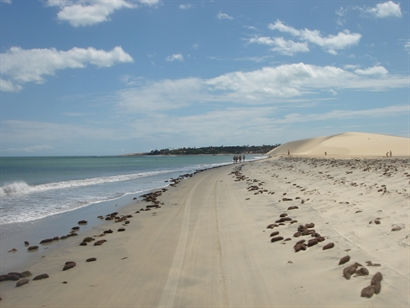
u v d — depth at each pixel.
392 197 12.20
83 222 14.64
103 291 7.16
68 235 12.41
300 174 29.31
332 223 10.38
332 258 7.60
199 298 6.58
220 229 11.96
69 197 23.48
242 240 10.25
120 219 14.89
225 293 6.71
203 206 17.30
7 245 11.39
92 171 61.22
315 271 7.12
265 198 17.78
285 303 6.05
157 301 6.56
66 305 6.57
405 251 7.19
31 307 6.55
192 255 9.25
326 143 103.12
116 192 26.50
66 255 10.01
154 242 10.86
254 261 8.32
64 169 68.94
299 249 8.48
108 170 65.06
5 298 7.01
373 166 29.03
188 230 12.20
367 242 8.16
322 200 14.36
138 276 7.92
